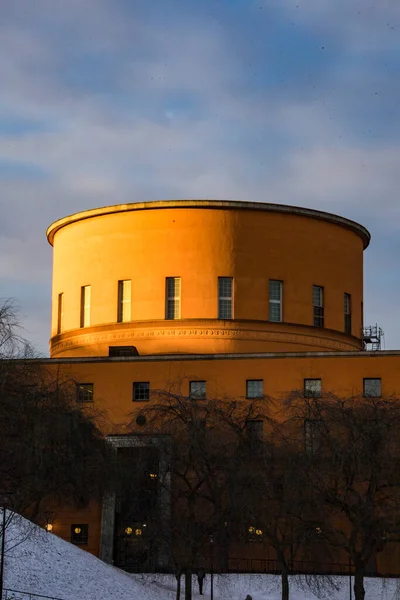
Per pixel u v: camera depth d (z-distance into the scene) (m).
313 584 76.38
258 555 88.38
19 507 65.06
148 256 103.31
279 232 104.12
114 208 104.75
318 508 70.12
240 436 76.00
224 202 102.88
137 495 77.38
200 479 74.62
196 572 79.38
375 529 68.81
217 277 102.25
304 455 72.31
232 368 94.44
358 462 70.38
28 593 62.66
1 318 61.84
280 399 87.00
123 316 104.00
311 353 93.56
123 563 88.88
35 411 66.06
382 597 76.31
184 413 77.50
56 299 110.44
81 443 74.50
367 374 92.31
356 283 110.44
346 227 108.94
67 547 74.75
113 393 95.56
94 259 105.94
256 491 71.56
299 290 104.12
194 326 101.25
